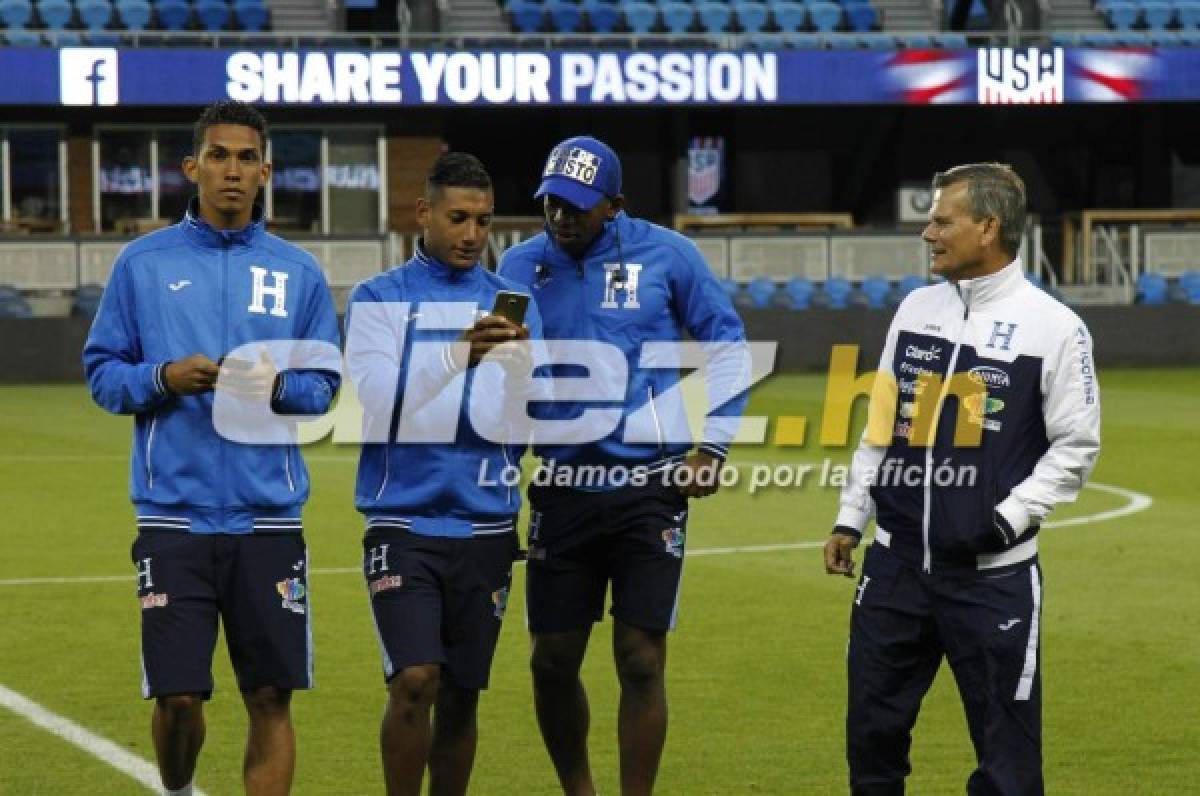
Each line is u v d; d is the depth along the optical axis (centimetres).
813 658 2562
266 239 1636
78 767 2006
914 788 1931
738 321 1862
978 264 1532
